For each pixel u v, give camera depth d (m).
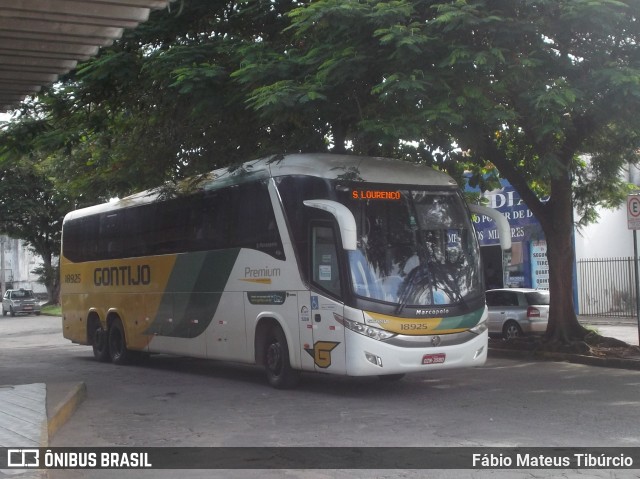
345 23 12.34
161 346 17.08
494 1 12.60
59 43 8.92
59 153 20.42
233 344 14.46
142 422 10.75
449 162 16.41
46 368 18.66
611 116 13.36
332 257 12.08
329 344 12.00
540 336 18.92
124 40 15.49
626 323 26.33
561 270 17.80
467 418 10.25
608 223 31.16
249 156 15.88
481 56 11.61
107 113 17.47
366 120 12.27
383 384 13.77
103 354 19.73
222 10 16.05
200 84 13.92
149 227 17.64
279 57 13.46
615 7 12.34
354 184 12.19
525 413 10.56
